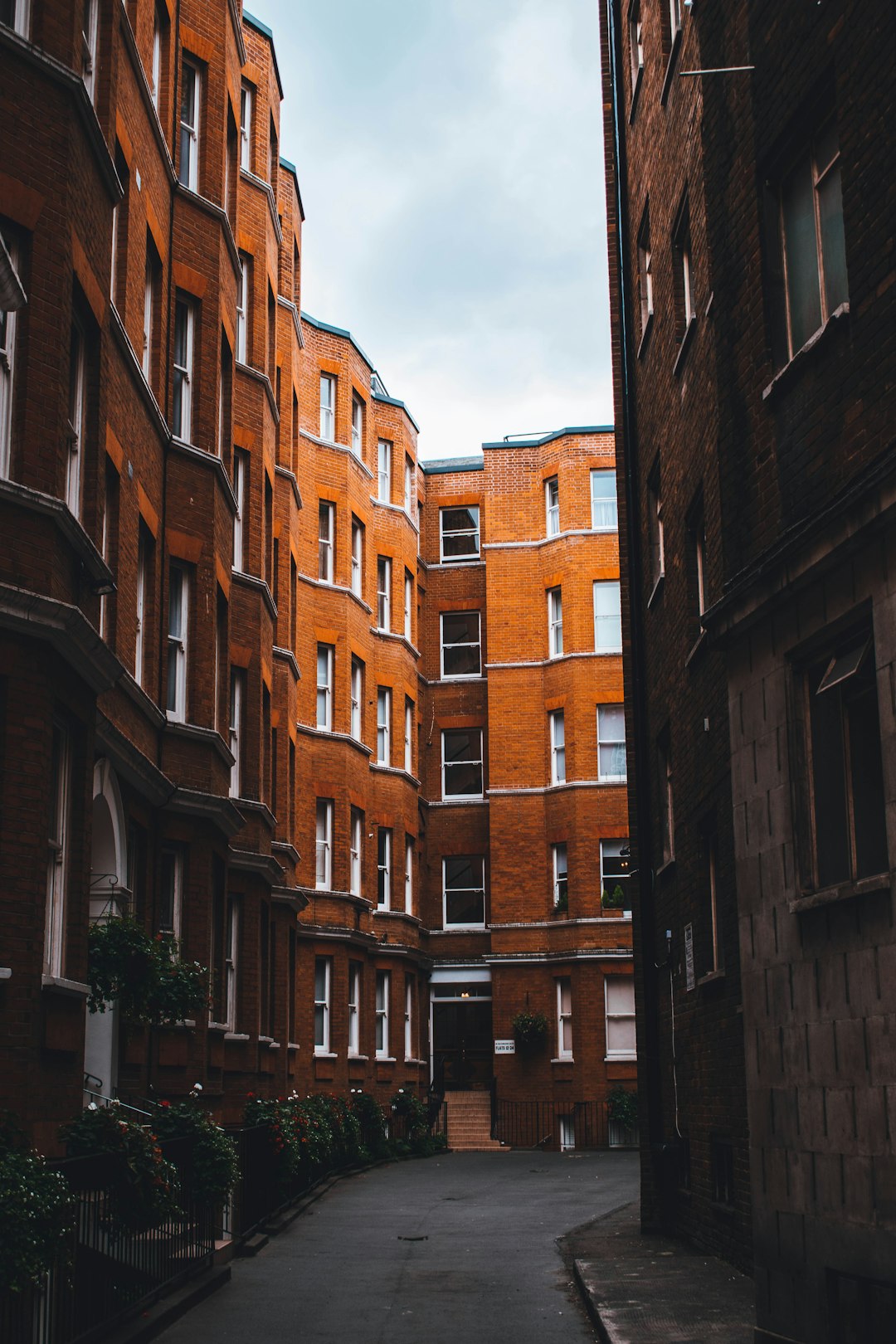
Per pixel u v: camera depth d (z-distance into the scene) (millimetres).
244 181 25234
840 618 9164
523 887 40688
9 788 10711
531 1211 20359
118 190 14445
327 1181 25203
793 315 10586
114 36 14953
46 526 11539
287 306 30719
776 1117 9922
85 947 12219
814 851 9672
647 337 18641
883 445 8812
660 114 17234
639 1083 18000
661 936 17719
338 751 35094
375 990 37312
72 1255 8703
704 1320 10758
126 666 16578
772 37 10680
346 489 36812
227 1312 11977
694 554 15859
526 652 42125
